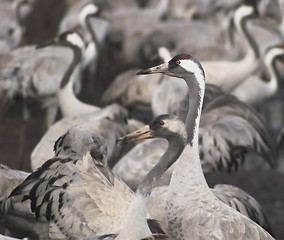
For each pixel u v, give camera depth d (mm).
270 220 14117
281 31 22453
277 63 20000
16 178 11125
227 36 21438
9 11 21266
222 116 13617
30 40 23266
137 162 12469
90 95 21125
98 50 20438
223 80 17016
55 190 10469
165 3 23938
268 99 19547
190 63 10109
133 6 25047
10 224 10914
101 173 10664
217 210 9734
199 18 24266
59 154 10969
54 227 10430
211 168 13398
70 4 22953
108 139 13125
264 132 13750
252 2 23812
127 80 18047
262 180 16047
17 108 19578
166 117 9508
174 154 9453
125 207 10297
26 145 17344
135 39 22516
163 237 9148
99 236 9328
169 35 22172
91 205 10312
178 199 9836
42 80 17594
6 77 17797
